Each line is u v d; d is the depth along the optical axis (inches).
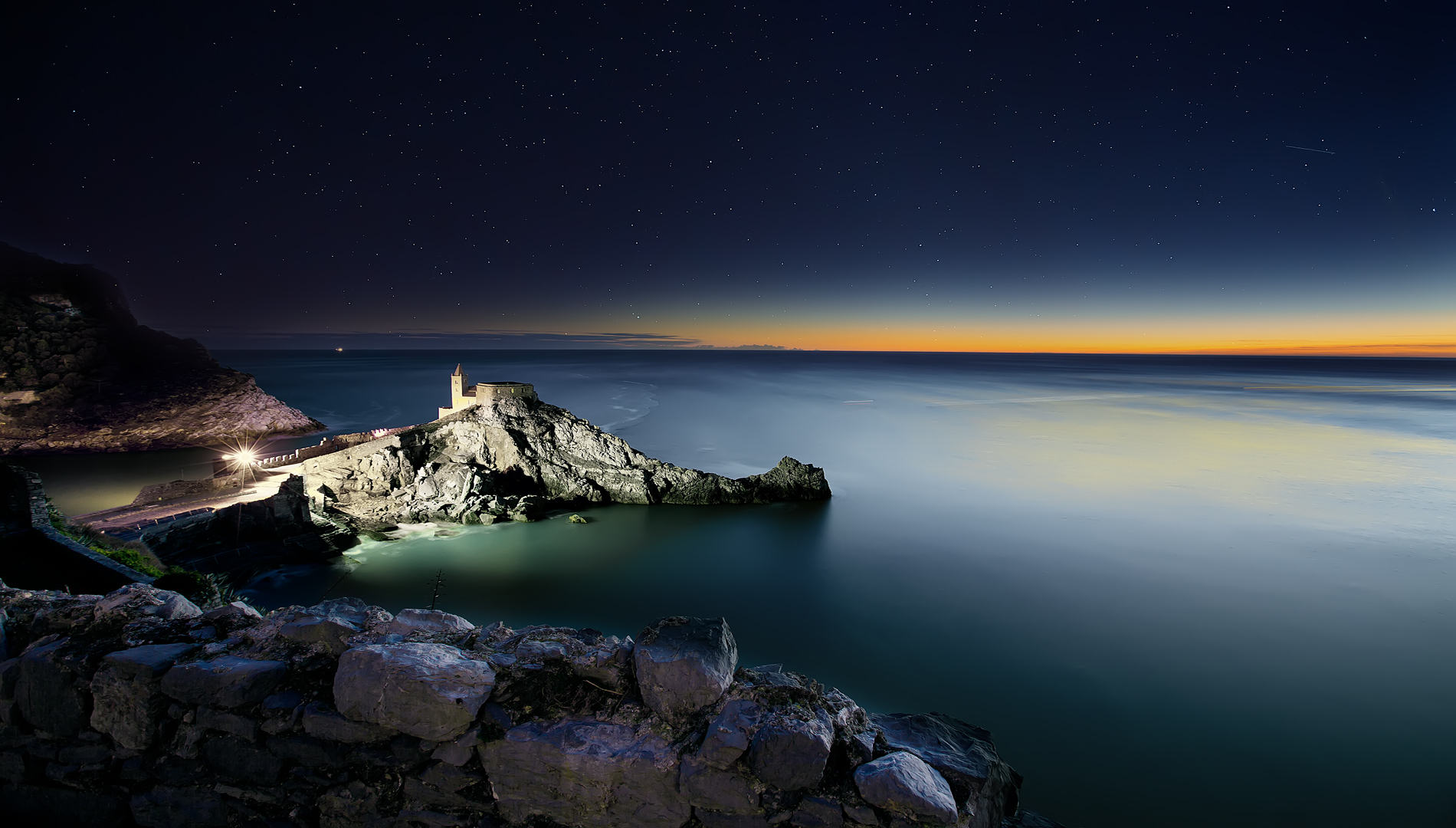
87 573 547.8
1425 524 1913.1
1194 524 1895.9
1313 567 1553.9
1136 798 742.5
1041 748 842.2
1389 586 1439.5
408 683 147.5
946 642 1156.5
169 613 185.5
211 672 158.4
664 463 2087.8
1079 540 1742.1
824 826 133.9
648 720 149.1
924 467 2566.4
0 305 2923.2
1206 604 1334.9
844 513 1956.2
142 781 161.9
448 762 148.6
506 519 1796.3
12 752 171.8
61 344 2992.1
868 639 1171.9
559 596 1346.0
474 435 2015.3
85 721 167.0
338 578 1369.3
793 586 1414.9
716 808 137.9
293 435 3132.4
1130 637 1182.3
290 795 154.1
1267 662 1087.0
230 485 1685.5
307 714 153.3
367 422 3405.5
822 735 139.0
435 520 1749.5
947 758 148.2
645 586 1405.0
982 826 140.6
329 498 1759.4
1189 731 883.4
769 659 1091.3
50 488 2218.3
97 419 2878.9
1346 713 932.0
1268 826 701.3
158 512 1478.8
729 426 3346.5
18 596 193.3
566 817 144.8
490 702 153.7
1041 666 1070.4
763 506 2011.6
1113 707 946.7
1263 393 5477.4
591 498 1983.3
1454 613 1309.1
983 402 4579.2
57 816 167.9
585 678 160.2
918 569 1519.4
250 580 1314.0
